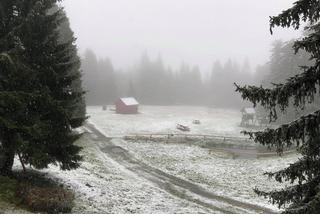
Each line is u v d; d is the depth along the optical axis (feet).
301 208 25.98
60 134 66.18
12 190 60.54
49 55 65.72
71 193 66.54
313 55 26.91
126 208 71.05
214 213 79.61
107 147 146.10
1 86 59.52
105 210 66.33
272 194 33.09
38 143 63.05
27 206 57.47
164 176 110.93
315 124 26.78
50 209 58.03
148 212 71.56
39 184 66.90
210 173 120.06
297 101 26.89
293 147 149.48
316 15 25.70
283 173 31.37
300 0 25.44
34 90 61.46
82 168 96.99
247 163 136.36
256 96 26.99
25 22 61.05
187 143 165.68
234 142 177.68
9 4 62.03
